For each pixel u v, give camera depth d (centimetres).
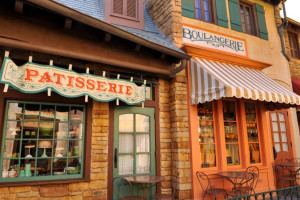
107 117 509
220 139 600
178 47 600
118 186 506
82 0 624
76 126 492
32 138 452
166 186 552
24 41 396
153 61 550
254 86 563
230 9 747
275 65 801
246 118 673
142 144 554
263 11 830
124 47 505
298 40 970
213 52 623
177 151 548
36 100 454
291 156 762
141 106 560
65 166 469
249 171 615
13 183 412
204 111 612
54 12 379
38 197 424
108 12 624
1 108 421
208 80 537
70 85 422
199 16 695
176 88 575
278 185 696
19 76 373
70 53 434
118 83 482
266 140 677
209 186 558
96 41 471
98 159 482
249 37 762
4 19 386
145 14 746
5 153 428
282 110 786
